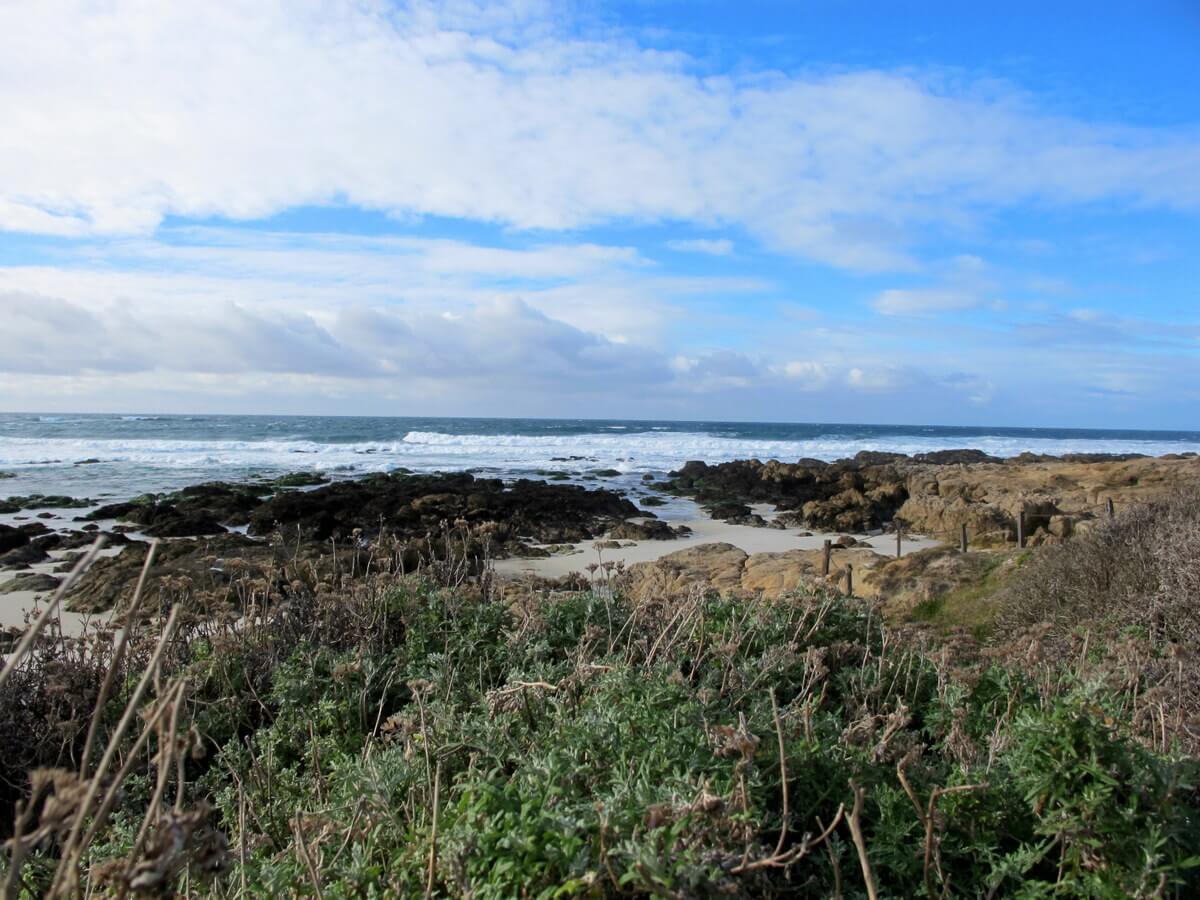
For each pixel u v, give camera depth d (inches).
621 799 99.1
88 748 58.4
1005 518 914.7
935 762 132.9
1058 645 257.8
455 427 3656.5
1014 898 97.7
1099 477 1091.9
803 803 111.0
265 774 144.0
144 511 924.0
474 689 169.3
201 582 291.1
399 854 102.0
